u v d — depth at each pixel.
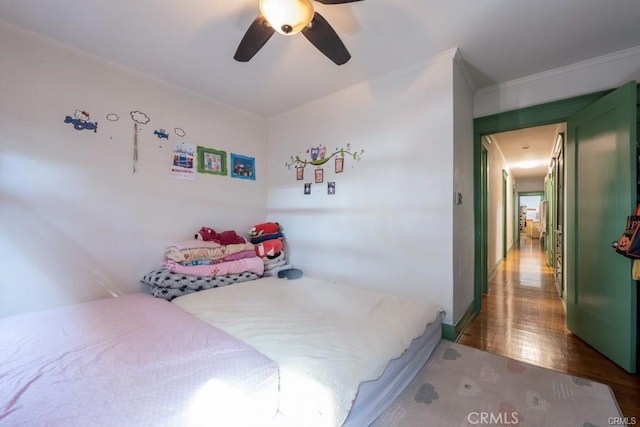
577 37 1.88
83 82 2.03
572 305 2.29
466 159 2.46
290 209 3.21
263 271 2.84
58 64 1.92
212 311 1.77
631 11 1.62
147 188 2.38
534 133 3.91
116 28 1.78
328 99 2.81
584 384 1.55
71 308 1.79
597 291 1.99
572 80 2.23
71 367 1.05
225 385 0.97
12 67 1.75
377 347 1.34
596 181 2.02
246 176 3.21
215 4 1.57
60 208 1.94
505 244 6.26
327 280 2.86
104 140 2.14
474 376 1.62
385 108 2.41
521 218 12.95
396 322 1.62
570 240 2.33
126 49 2.01
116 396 0.88
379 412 1.29
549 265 5.24
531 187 10.08
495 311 2.82
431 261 2.18
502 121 2.55
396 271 2.36
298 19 1.33
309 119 3.00
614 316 1.82
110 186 2.17
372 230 2.51
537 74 2.37
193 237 2.71
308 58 2.13
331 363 1.16
